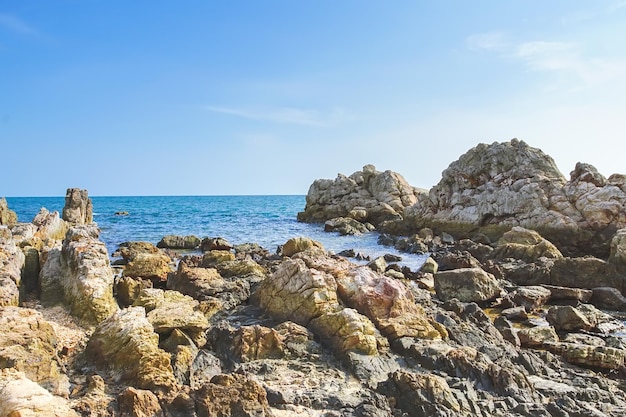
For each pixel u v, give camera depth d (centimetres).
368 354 1240
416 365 1225
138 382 1002
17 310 1150
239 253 3297
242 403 914
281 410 955
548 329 1652
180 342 1239
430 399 988
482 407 1003
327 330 1334
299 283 1530
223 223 6569
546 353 1445
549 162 4438
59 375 1034
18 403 762
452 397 1003
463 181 4784
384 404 981
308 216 6781
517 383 1119
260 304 1681
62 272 1788
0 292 1451
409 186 6512
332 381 1120
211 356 1220
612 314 2102
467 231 4466
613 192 3666
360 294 1491
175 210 10425
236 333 1291
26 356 998
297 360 1235
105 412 870
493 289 2159
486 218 4391
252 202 16700
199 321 1291
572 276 2498
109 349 1111
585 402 1074
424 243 4084
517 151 4588
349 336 1255
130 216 8150
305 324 1438
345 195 6500
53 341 1140
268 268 2414
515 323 1912
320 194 6738
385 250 3959
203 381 1105
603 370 1389
